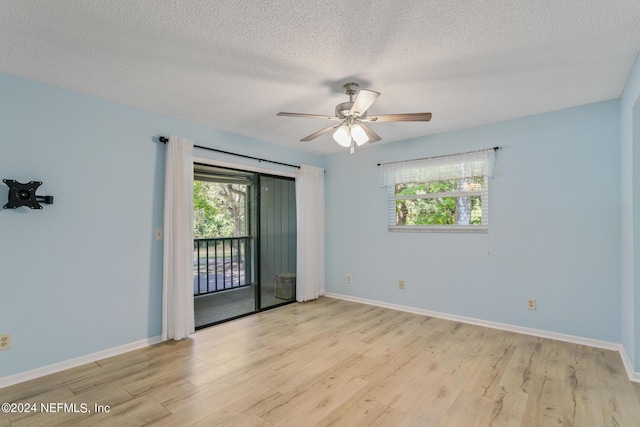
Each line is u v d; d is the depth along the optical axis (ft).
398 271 14.08
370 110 10.28
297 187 15.49
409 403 6.85
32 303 8.02
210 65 7.40
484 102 9.69
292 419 6.31
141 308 10.03
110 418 6.34
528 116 10.94
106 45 6.55
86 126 9.00
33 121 8.11
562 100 9.57
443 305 12.82
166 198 10.39
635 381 7.65
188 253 10.87
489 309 11.71
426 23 5.83
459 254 12.42
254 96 9.18
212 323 12.10
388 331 11.28
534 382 7.68
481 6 5.35
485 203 11.93
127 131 9.84
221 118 11.03
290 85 8.45
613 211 9.55
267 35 6.22
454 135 12.54
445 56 6.99
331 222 16.56
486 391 7.30
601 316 9.72
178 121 11.10
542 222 10.70
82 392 7.30
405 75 7.88
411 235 13.70
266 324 12.14
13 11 5.41
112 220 9.46
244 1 5.22
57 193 8.45
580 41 6.42
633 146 7.87
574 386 7.48
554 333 10.46
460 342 10.21
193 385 7.59
